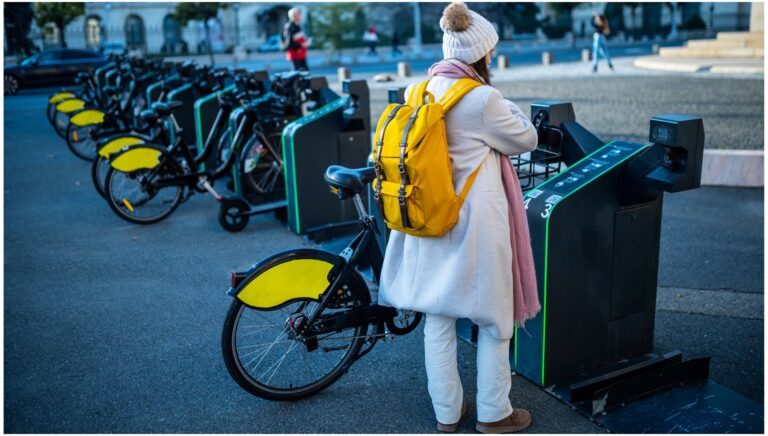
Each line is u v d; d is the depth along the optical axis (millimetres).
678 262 4664
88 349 3572
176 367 3365
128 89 9977
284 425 2861
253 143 5875
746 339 3533
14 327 3850
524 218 2590
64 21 32031
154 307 4105
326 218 5367
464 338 3537
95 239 5477
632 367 3037
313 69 27625
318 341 3066
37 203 6672
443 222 2436
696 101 12289
